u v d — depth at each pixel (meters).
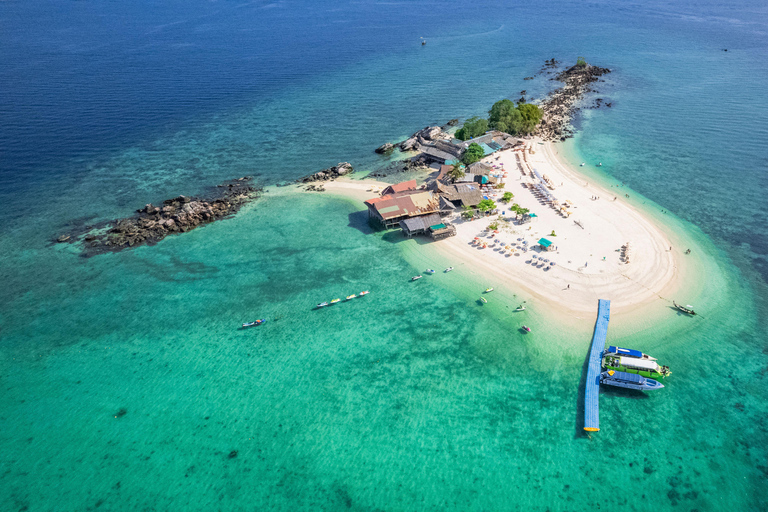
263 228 109.62
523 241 95.44
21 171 142.88
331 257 97.00
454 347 72.19
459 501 51.56
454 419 60.94
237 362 72.25
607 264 86.75
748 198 107.56
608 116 162.75
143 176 139.12
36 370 72.81
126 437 61.28
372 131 165.75
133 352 75.44
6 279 95.12
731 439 55.88
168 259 99.69
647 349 68.44
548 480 53.06
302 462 56.75
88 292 90.50
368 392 65.62
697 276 82.88
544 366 67.62
